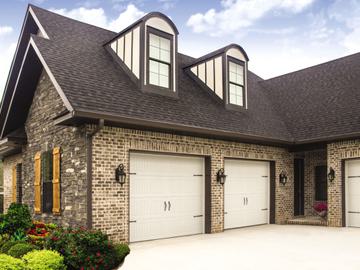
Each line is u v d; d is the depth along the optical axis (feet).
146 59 36.40
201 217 38.11
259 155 43.65
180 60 50.08
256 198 44.57
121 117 29.37
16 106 42.34
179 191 36.35
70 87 30.22
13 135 41.96
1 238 27.53
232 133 38.01
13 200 49.06
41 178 37.45
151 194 33.99
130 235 32.19
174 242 32.32
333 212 42.32
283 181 46.42
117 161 30.76
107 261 22.95
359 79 48.44
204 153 37.58
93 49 39.27
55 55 34.06
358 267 22.88
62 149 33.53
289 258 25.50
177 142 35.24
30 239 26.84
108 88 33.22
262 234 36.88
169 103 36.99
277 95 56.54
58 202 32.86
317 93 51.65
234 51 45.50
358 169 41.52
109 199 29.99
